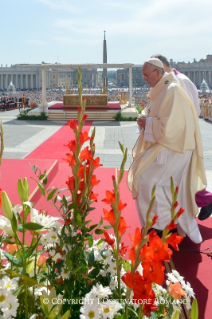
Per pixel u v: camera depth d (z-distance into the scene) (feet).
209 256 13.17
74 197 6.55
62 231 6.04
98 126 64.95
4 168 23.40
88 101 80.89
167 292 6.51
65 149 38.37
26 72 345.51
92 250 6.91
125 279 4.73
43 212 6.59
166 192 13.38
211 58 347.97
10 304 4.98
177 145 12.96
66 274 6.07
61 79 375.45
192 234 13.53
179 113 12.75
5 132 53.31
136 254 4.66
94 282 6.25
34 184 19.81
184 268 12.34
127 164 31.35
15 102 116.26
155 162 13.39
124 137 49.90
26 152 36.55
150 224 4.49
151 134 13.17
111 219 5.06
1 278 5.81
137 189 13.57
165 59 14.47
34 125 64.18
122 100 106.32
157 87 13.37
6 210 5.20
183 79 14.52
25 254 5.66
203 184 14.10
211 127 64.39
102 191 21.34
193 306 4.53
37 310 6.06
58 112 74.90
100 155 35.68
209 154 36.81
